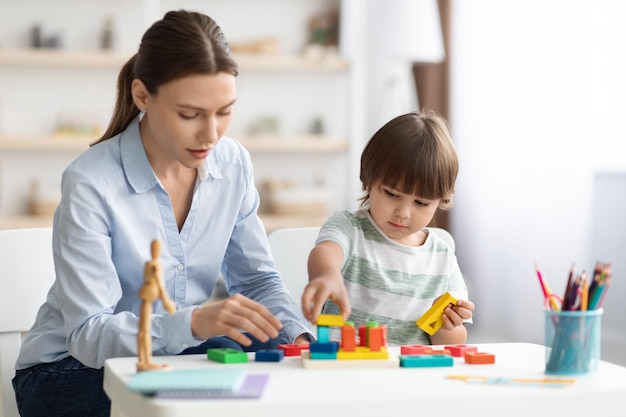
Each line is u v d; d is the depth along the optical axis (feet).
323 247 5.23
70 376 5.26
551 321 3.94
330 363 4.00
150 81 4.69
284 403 3.31
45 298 5.86
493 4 14.23
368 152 5.51
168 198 5.35
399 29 14.34
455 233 15.12
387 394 3.45
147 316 3.86
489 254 14.44
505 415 3.51
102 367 5.03
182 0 15.12
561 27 12.91
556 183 12.98
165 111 4.68
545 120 13.17
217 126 4.73
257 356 4.18
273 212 14.92
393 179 5.30
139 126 5.39
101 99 14.66
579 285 3.97
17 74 14.42
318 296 4.35
